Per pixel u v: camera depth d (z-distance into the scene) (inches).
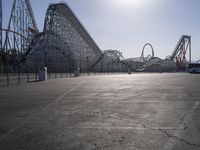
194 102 589.0
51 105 563.2
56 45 3287.4
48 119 416.2
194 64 3417.8
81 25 3526.1
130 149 266.2
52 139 304.5
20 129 352.8
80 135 320.5
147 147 271.9
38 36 3134.8
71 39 3422.7
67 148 272.2
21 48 3193.9
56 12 3080.7
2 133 332.8
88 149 268.2
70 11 3203.7
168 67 4621.1
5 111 492.7
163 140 295.6
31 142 293.7
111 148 270.1
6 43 3159.5
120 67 4387.3
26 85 1147.3
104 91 852.6
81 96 720.3
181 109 497.4
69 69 3307.1
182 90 864.9
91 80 1512.1
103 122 390.3
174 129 344.5
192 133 323.9
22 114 460.8
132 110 489.4
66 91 861.8
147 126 362.3
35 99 665.6
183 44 4411.9
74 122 392.5
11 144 287.1
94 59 4050.2
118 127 358.9
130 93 783.1
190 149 264.2
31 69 3166.8
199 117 421.1
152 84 1157.1
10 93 816.9
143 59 4884.4
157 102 592.7
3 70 2785.4
